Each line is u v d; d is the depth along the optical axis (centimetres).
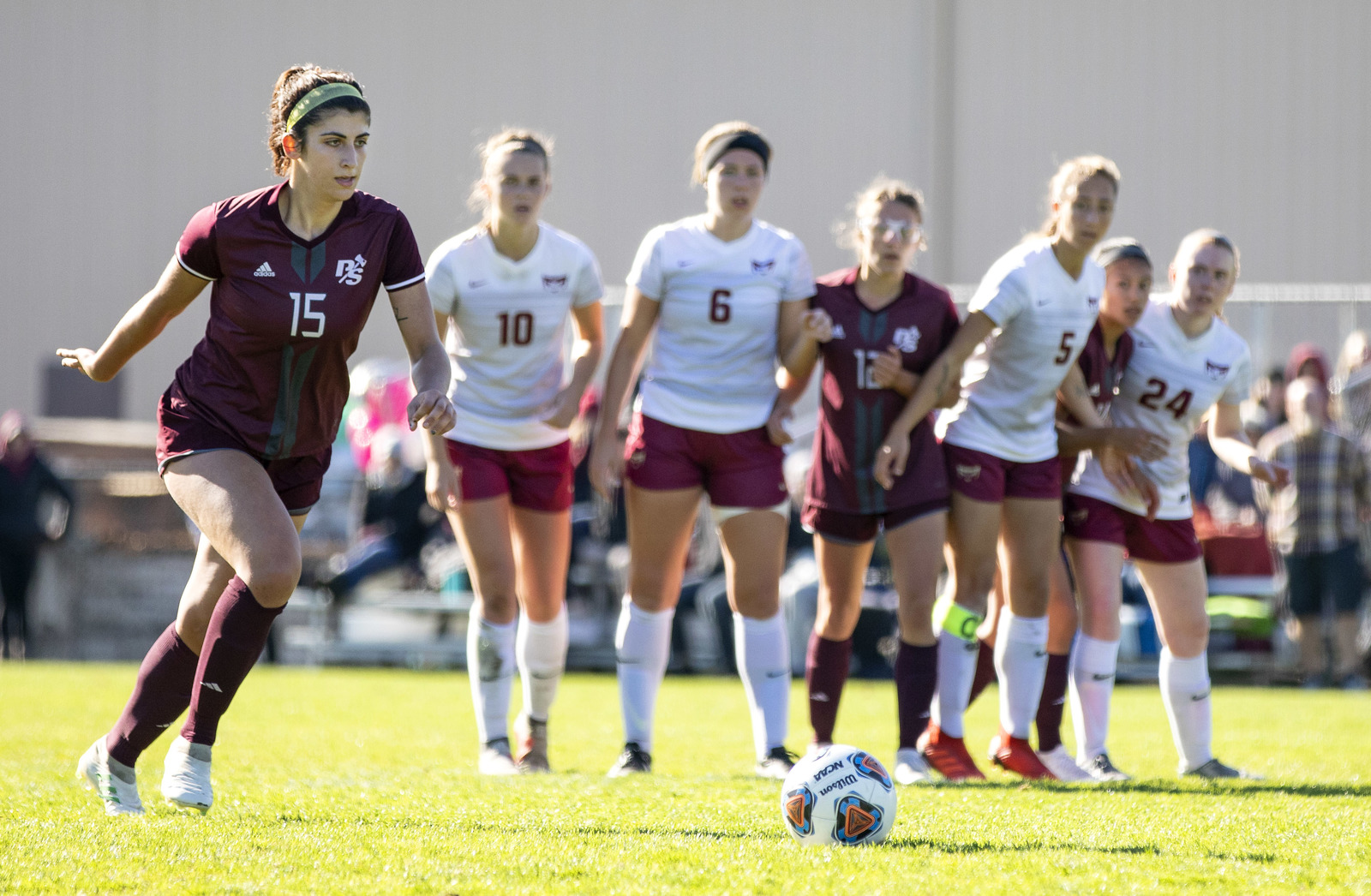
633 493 1745
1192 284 1756
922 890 896
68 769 1595
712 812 1269
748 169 1703
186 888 894
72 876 926
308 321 1146
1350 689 3328
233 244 1142
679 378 1725
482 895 881
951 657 1741
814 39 6450
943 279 6391
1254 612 3428
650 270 1750
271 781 1537
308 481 1246
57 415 6562
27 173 6756
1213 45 6394
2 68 6762
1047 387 1705
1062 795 1447
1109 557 1780
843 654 1767
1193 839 1123
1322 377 3384
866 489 1689
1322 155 6359
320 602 3744
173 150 6738
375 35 6606
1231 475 3625
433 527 3753
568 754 2002
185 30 6719
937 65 6419
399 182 6569
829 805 1090
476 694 1789
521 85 6544
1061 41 6412
